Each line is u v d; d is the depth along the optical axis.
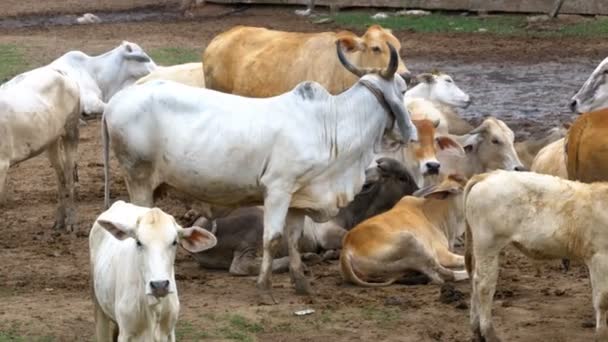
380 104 12.45
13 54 29.19
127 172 12.60
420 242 12.72
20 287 12.54
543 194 10.29
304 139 12.14
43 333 11.05
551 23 32.47
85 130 21.81
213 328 11.18
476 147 15.41
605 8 32.69
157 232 8.91
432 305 11.95
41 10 39.06
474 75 26.02
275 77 15.42
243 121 12.18
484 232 10.41
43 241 14.52
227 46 16.11
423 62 27.91
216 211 12.91
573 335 11.02
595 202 10.18
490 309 10.54
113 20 36.66
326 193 12.34
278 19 35.59
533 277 12.94
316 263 13.77
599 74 14.72
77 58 21.83
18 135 14.43
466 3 34.38
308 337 11.00
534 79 25.30
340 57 12.66
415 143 14.58
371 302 12.05
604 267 10.20
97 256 9.86
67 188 15.11
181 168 12.30
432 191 13.20
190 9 38.38
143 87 12.50
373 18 34.38
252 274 13.22
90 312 11.67
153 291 8.77
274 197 12.13
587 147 11.98
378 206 14.35
